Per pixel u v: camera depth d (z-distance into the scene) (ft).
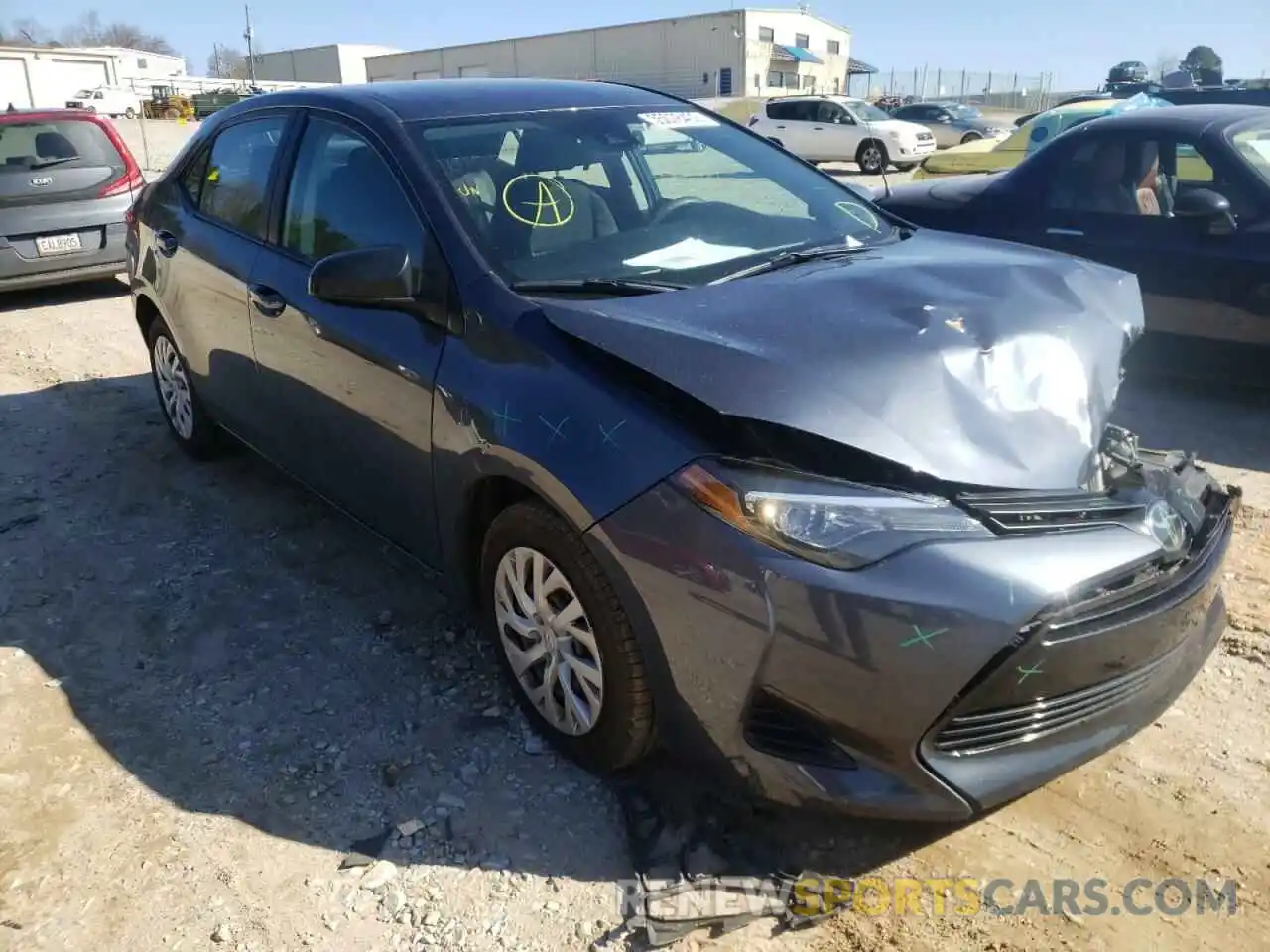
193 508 15.12
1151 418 18.35
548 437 8.46
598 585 8.39
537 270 9.92
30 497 15.60
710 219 11.32
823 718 7.57
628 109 12.65
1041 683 7.50
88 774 9.53
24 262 27.73
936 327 8.49
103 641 11.72
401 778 9.43
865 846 8.58
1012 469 7.84
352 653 11.40
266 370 12.75
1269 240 17.33
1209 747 9.66
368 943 7.76
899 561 7.27
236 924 7.92
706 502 7.60
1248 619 11.71
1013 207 20.43
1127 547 7.67
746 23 167.32
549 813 8.98
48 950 7.72
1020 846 8.58
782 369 7.86
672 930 7.75
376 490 11.24
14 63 186.29
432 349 9.85
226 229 13.82
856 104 79.00
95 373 22.09
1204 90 54.08
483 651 11.39
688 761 8.47
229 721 10.28
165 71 256.93
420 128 11.26
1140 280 18.67
